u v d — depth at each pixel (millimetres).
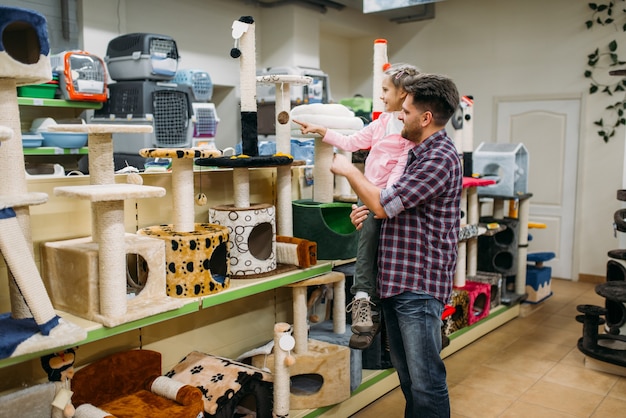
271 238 2381
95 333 1708
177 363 2385
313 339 2711
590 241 5605
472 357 3525
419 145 2016
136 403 2004
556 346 3730
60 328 1627
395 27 6887
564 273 5766
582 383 3145
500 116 6102
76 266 1791
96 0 4660
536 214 5891
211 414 2051
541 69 5793
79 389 1975
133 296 1962
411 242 1991
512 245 4340
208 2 5707
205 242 2031
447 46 6457
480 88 6223
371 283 2309
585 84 5523
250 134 2396
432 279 1995
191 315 2432
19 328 1629
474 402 2908
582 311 3303
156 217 2320
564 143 5691
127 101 3949
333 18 6496
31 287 1564
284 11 6121
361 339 2223
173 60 4035
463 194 3812
